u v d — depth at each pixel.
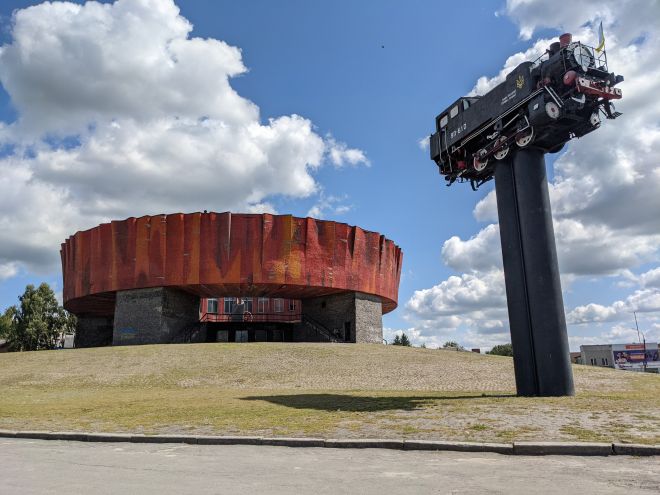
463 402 14.50
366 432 10.23
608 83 17.03
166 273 47.81
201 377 28.75
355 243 52.50
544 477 6.83
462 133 20.53
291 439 9.66
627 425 9.88
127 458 8.68
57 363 34.31
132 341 47.97
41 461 8.49
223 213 48.38
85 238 52.56
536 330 17.42
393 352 38.06
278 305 62.06
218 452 9.14
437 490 6.23
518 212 18.55
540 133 17.81
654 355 91.88
